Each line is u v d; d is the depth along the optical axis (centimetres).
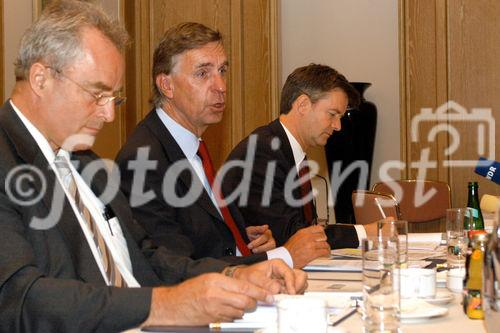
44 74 186
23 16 463
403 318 160
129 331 159
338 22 632
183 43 276
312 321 138
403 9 602
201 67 274
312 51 635
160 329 156
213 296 155
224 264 210
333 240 304
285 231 307
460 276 200
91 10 191
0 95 439
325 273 242
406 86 602
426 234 338
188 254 248
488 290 145
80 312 156
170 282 211
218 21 618
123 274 205
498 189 585
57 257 176
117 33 194
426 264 244
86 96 188
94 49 188
